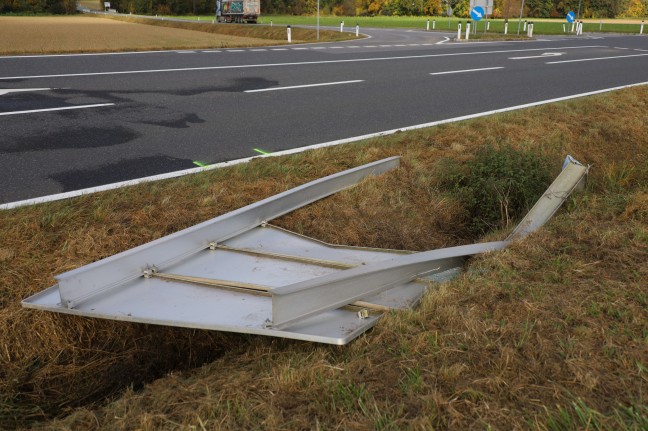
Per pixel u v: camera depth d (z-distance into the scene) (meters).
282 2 78.25
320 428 2.12
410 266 3.41
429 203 5.09
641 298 2.85
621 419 2.03
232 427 2.17
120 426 2.33
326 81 10.88
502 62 15.27
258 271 3.64
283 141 6.41
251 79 10.86
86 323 3.35
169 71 11.60
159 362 3.44
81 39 23.19
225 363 2.99
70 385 3.16
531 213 4.35
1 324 3.17
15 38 23.25
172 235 3.67
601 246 3.53
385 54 16.80
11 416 2.87
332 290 3.00
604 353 2.43
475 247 3.76
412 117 7.81
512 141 6.51
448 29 39.38
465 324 2.73
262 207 4.30
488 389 2.26
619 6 71.94
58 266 3.60
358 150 5.94
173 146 6.08
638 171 6.17
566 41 26.95
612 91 9.97
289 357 2.78
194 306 3.12
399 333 2.75
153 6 81.31
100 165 5.32
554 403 2.15
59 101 8.13
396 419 2.12
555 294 2.99
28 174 4.98
